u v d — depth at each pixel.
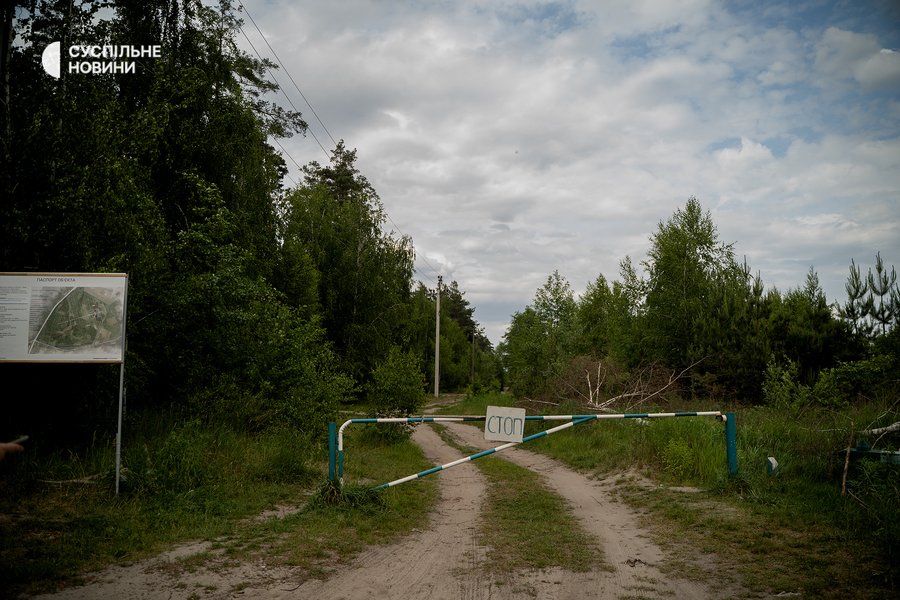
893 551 5.99
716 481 9.77
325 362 18.03
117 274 8.80
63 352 8.52
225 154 20.11
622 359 29.88
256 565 6.09
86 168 11.41
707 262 31.86
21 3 12.77
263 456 11.32
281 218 28.33
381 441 19.56
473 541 7.52
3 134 11.34
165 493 8.41
